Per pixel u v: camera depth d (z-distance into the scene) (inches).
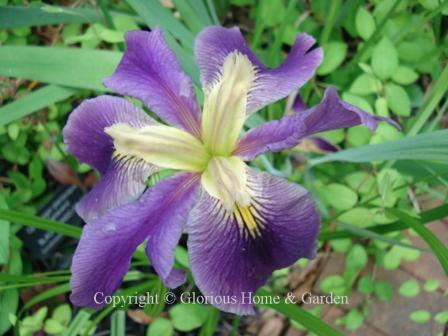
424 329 10.4
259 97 7.3
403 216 8.0
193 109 7.2
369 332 10.5
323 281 10.1
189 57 9.2
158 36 7.3
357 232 9.0
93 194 7.5
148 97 7.1
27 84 11.7
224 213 6.6
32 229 10.9
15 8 9.4
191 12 10.1
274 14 11.1
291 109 10.2
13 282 9.5
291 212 6.4
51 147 11.0
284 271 10.3
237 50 7.7
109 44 11.8
